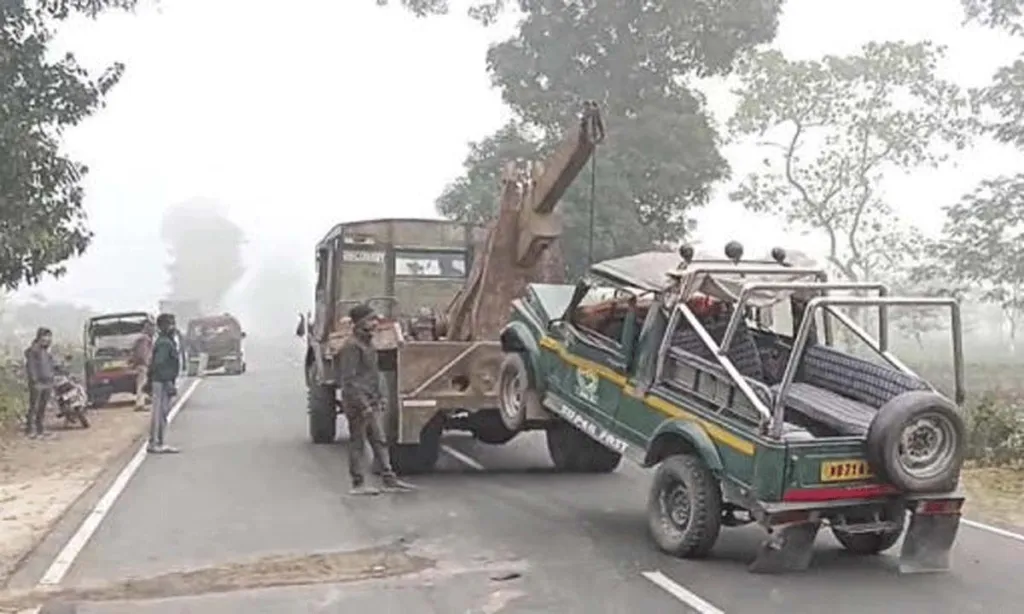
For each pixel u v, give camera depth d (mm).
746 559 9484
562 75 35500
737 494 8961
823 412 9250
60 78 20359
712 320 10430
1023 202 32812
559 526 10914
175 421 21703
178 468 15023
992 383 26031
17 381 23719
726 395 9266
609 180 32719
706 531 9273
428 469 14445
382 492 12938
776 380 10648
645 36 34781
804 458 8648
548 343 12117
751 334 10711
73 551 9922
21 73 20078
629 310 10562
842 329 11305
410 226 16953
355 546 10031
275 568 9219
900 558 9125
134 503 12305
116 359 24844
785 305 10812
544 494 12820
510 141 35969
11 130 19062
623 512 11680
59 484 13961
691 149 34875
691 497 9320
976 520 11555
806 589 8492
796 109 40094
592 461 14258
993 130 33969
